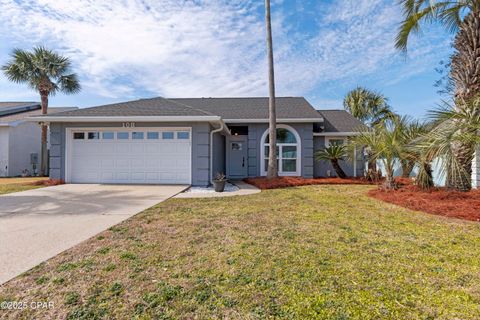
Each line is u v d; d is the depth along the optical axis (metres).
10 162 16.27
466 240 3.88
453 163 6.22
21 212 5.68
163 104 11.93
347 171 14.47
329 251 3.44
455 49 7.34
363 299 2.33
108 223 4.80
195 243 3.75
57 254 3.31
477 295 2.39
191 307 2.22
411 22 7.77
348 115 16.94
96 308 2.21
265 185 10.56
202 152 10.72
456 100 6.81
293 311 2.16
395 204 6.72
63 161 10.88
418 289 2.50
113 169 10.95
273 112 11.84
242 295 2.40
